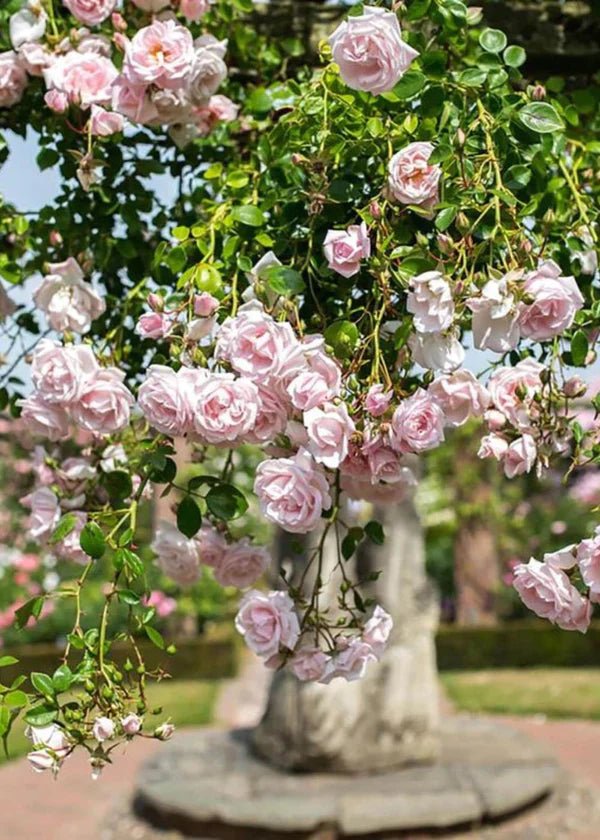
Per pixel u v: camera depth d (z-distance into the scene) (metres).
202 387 1.30
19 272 1.74
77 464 1.66
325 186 1.41
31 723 1.29
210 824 3.89
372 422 1.34
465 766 4.32
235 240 1.45
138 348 1.74
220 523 1.68
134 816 4.36
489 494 9.58
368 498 1.56
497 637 9.58
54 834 4.22
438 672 9.55
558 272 1.28
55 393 1.37
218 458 6.36
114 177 1.69
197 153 1.78
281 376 1.29
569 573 1.32
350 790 3.99
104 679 1.37
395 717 4.26
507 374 1.33
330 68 1.49
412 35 1.46
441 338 1.31
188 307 1.40
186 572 1.68
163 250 1.54
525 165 1.41
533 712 6.93
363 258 1.37
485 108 1.41
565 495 9.98
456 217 1.33
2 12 1.61
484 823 3.96
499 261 1.36
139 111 1.50
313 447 1.29
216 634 9.83
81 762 5.40
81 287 1.56
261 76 1.86
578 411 1.50
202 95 1.52
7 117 1.70
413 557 4.45
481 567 9.92
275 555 4.20
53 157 1.68
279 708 4.34
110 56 1.58
